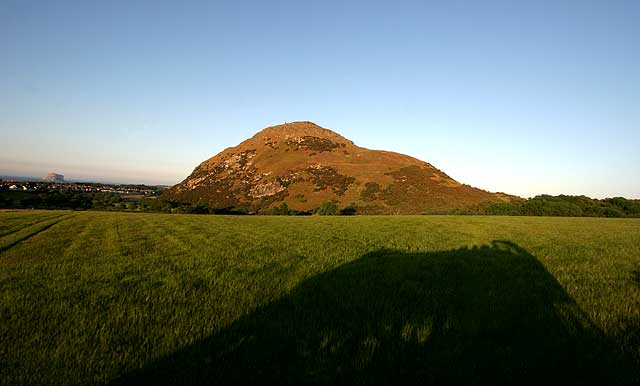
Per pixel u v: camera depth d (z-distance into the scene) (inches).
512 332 203.2
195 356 174.1
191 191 6875.0
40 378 153.9
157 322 223.3
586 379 152.3
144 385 149.3
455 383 151.1
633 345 185.2
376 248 589.9
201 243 665.0
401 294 287.1
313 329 208.4
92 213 1905.8
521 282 327.3
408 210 4264.3
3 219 1294.3
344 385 149.5
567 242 682.8
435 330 205.9
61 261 467.5
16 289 312.3
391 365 164.1
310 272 384.2
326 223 1264.8
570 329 206.2
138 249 583.2
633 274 379.6
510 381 151.4
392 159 6963.6
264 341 192.1
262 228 1039.6
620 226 1150.3
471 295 282.5
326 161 6835.6
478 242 677.3
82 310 248.7
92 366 163.8
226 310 248.1
